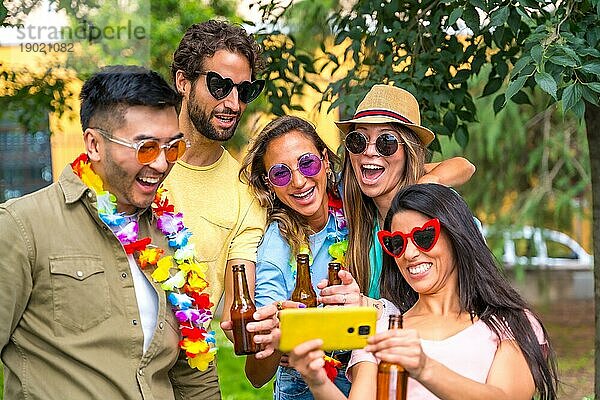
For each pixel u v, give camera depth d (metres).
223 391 9.36
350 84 5.52
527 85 4.95
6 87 7.03
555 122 10.93
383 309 3.37
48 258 2.89
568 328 13.19
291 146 3.65
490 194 10.95
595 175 5.11
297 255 3.63
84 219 2.98
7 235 2.85
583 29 4.20
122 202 3.06
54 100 7.16
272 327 3.06
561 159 10.82
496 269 3.22
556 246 14.66
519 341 3.11
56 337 2.89
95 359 2.91
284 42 5.72
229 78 3.64
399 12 5.34
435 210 3.15
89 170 2.99
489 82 5.13
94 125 2.94
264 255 3.69
